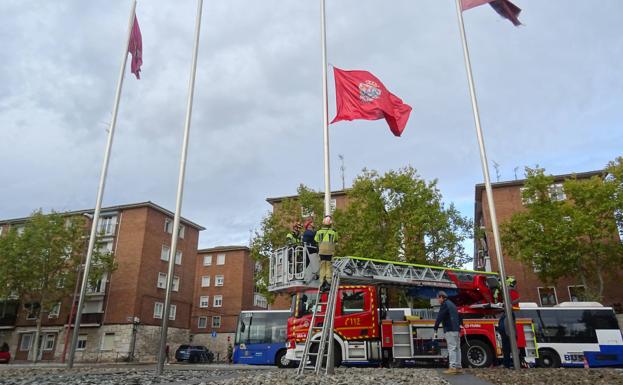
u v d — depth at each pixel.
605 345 20.77
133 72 19.19
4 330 49.47
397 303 29.70
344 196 43.97
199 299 61.81
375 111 14.23
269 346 26.94
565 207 30.42
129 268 45.97
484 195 40.91
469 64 15.45
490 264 39.25
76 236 43.91
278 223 32.94
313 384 8.52
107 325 44.59
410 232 28.77
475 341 15.89
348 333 16.53
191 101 14.70
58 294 42.25
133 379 10.76
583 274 30.39
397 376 10.05
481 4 15.74
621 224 30.58
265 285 31.64
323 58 13.57
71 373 14.39
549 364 21.03
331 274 11.66
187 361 43.31
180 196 13.34
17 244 41.50
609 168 31.62
